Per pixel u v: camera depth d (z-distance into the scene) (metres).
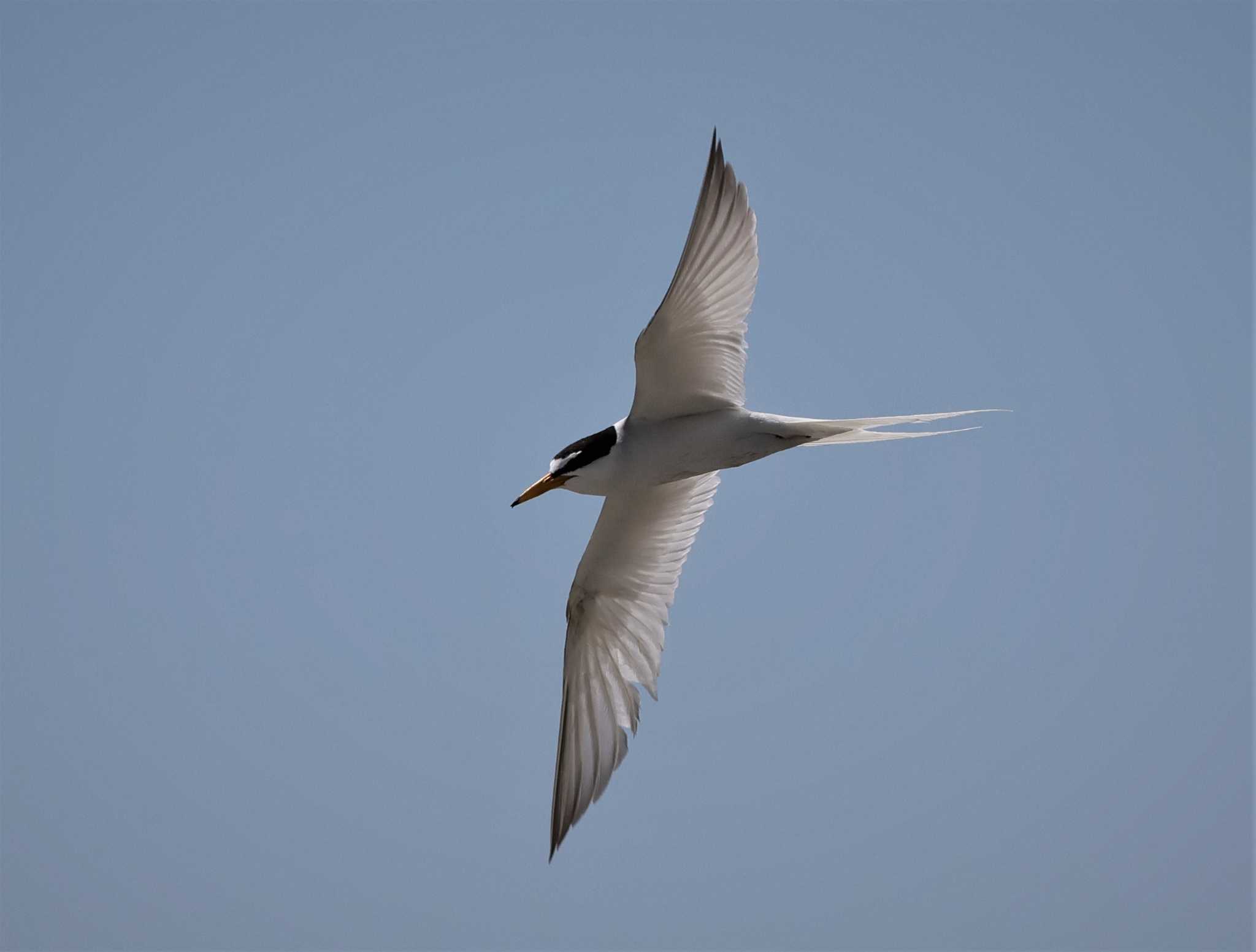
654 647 13.56
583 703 13.67
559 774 13.30
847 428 11.31
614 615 13.72
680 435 11.63
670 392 11.66
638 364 11.39
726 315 11.20
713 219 10.57
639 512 13.23
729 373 11.51
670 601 13.55
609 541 13.38
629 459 11.82
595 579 13.63
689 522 13.48
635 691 13.62
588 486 12.03
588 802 13.34
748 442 11.54
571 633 13.80
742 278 11.04
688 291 10.87
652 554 13.52
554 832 13.14
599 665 13.73
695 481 13.38
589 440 12.03
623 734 13.58
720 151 10.53
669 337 11.17
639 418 11.96
